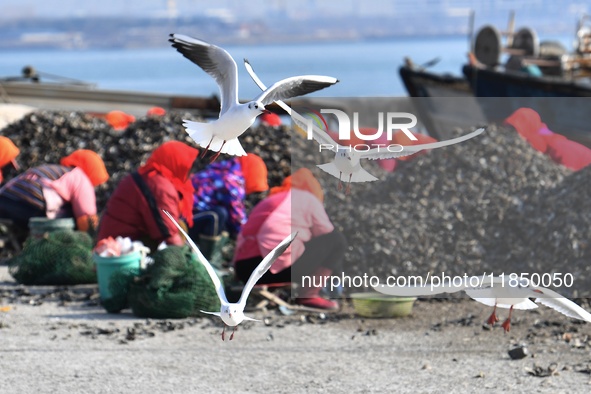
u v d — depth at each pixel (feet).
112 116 66.69
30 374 35.42
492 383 34.35
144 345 39.45
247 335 41.04
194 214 50.78
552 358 37.42
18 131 65.21
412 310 45.24
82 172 55.16
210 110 98.68
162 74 579.48
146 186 47.19
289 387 34.12
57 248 50.29
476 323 42.80
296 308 45.01
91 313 44.83
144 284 43.83
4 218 55.16
